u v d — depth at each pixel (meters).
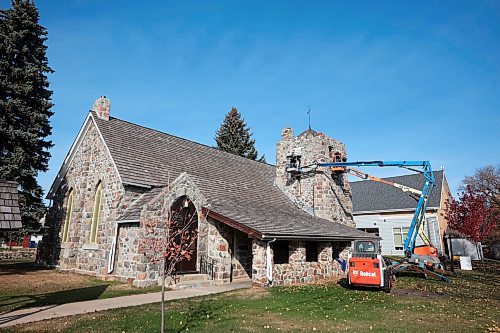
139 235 14.27
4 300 10.83
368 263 14.33
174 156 21.41
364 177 24.27
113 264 15.66
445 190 35.03
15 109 19.19
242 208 18.11
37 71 20.38
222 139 51.97
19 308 9.67
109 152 17.86
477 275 21.06
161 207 14.73
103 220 17.17
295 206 24.58
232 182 22.45
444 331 7.92
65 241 20.44
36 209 19.58
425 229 32.59
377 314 9.70
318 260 18.91
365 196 38.31
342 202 26.11
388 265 16.27
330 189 24.75
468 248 33.41
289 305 10.57
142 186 17.11
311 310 9.96
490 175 47.09
